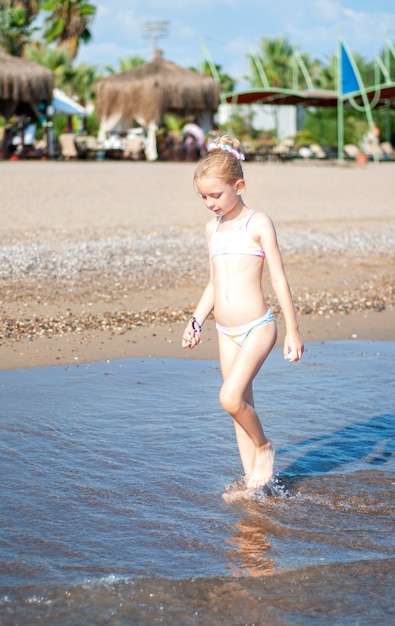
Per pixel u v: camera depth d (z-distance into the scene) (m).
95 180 18.86
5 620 2.34
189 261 9.26
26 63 30.44
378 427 4.25
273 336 3.41
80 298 7.24
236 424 3.49
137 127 36.31
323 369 5.43
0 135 31.00
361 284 8.50
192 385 4.99
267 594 2.53
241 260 3.38
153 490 3.36
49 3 54.06
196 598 2.50
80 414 4.33
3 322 6.26
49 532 2.94
